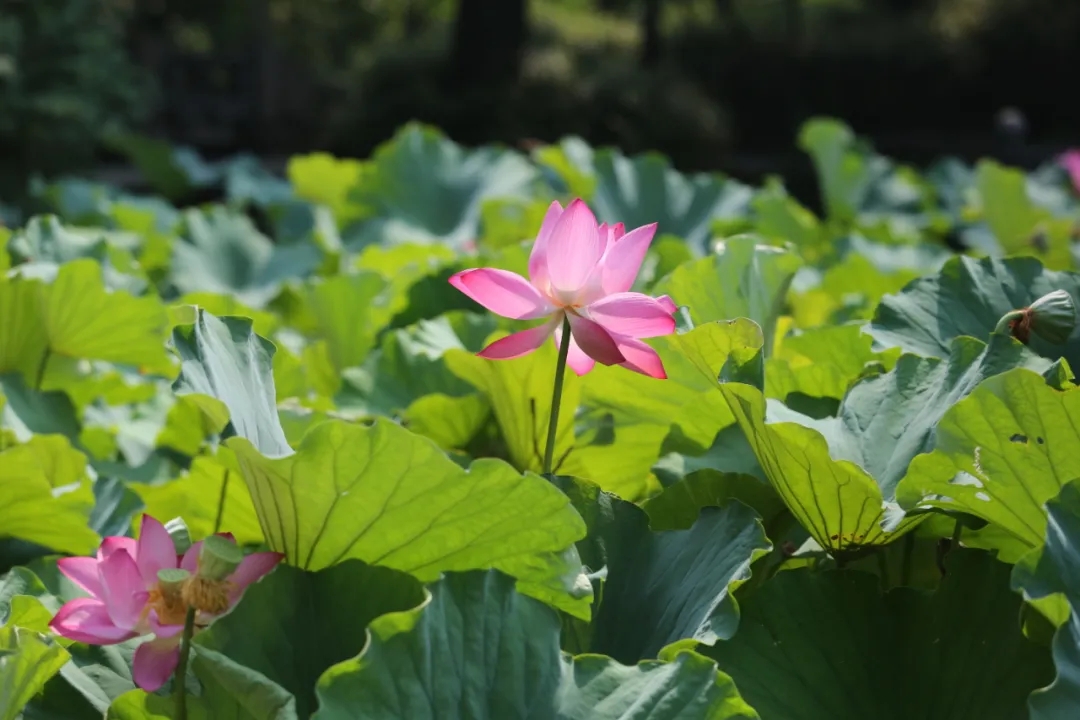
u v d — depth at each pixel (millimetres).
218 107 25281
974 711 2289
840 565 2502
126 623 2197
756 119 25422
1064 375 2395
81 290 3209
